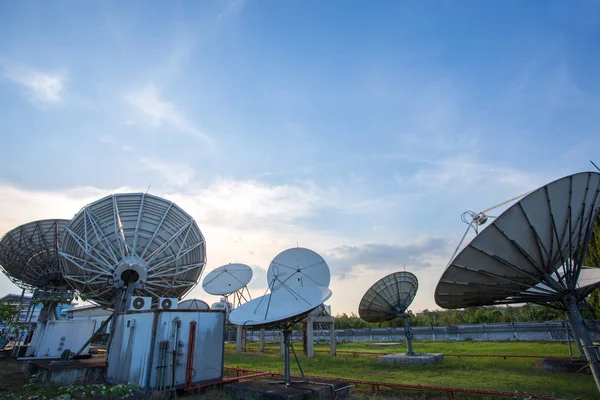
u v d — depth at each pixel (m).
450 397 13.56
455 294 15.33
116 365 16.50
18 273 33.03
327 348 45.62
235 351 42.44
